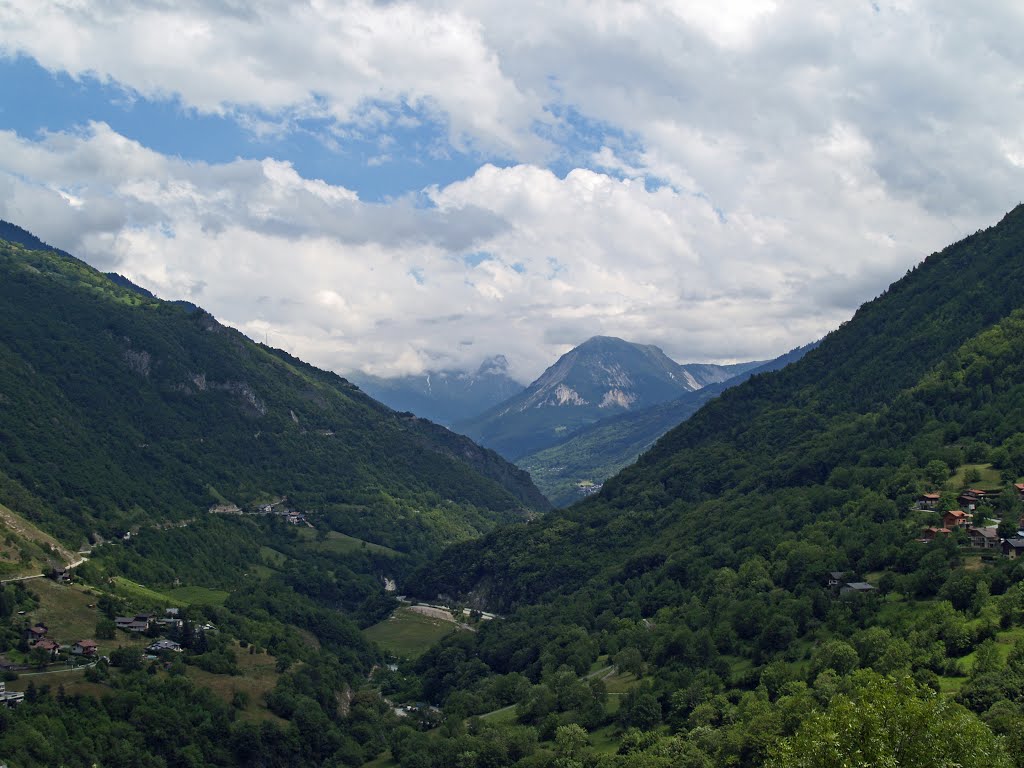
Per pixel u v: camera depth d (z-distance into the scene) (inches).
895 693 4165.8
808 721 4372.5
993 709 5339.6
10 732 7096.5
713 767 6146.7
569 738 7440.9
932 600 7455.7
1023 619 6648.6
